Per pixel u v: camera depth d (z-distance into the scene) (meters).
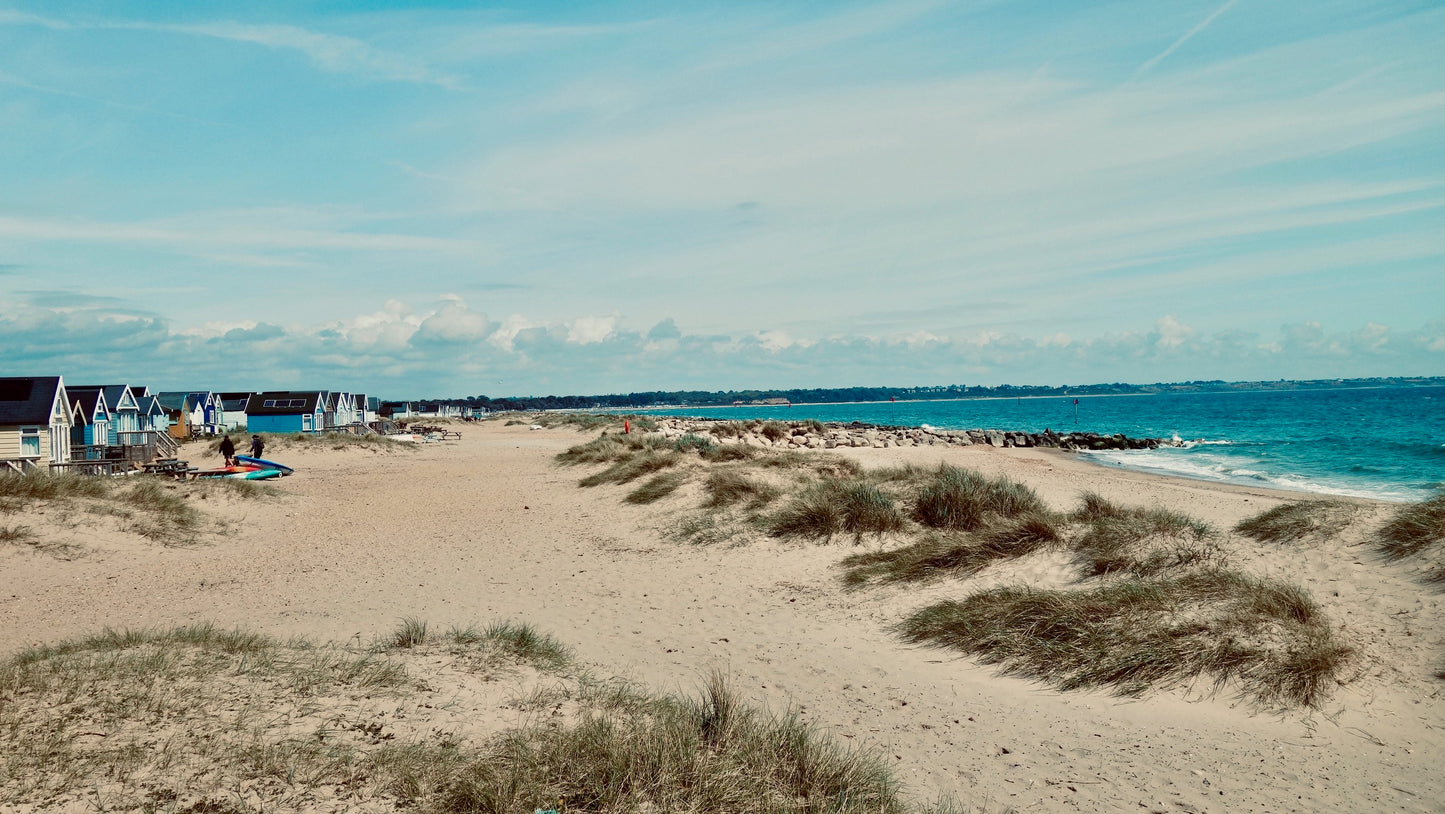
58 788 4.05
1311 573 8.57
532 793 4.38
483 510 19.80
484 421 115.94
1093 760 5.60
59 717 4.89
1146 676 6.77
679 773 4.71
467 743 5.07
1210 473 31.03
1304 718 5.97
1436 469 31.31
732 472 17.22
